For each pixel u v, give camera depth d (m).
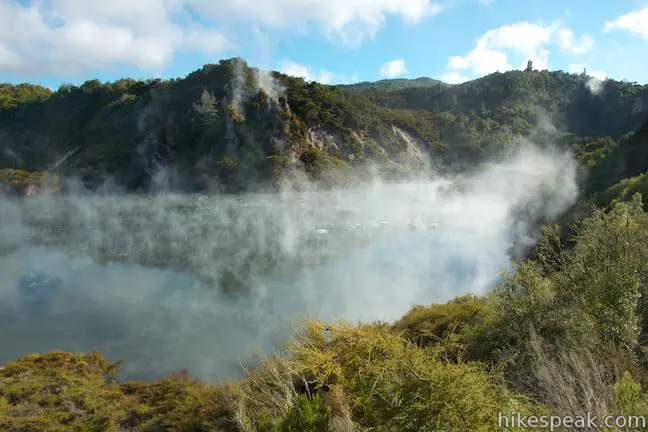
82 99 121.88
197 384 13.18
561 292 8.15
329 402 5.80
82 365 15.38
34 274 31.55
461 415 4.42
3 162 102.31
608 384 4.90
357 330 6.80
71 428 11.23
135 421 11.43
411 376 4.77
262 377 7.71
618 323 6.54
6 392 12.78
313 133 102.31
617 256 8.09
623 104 129.25
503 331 7.46
